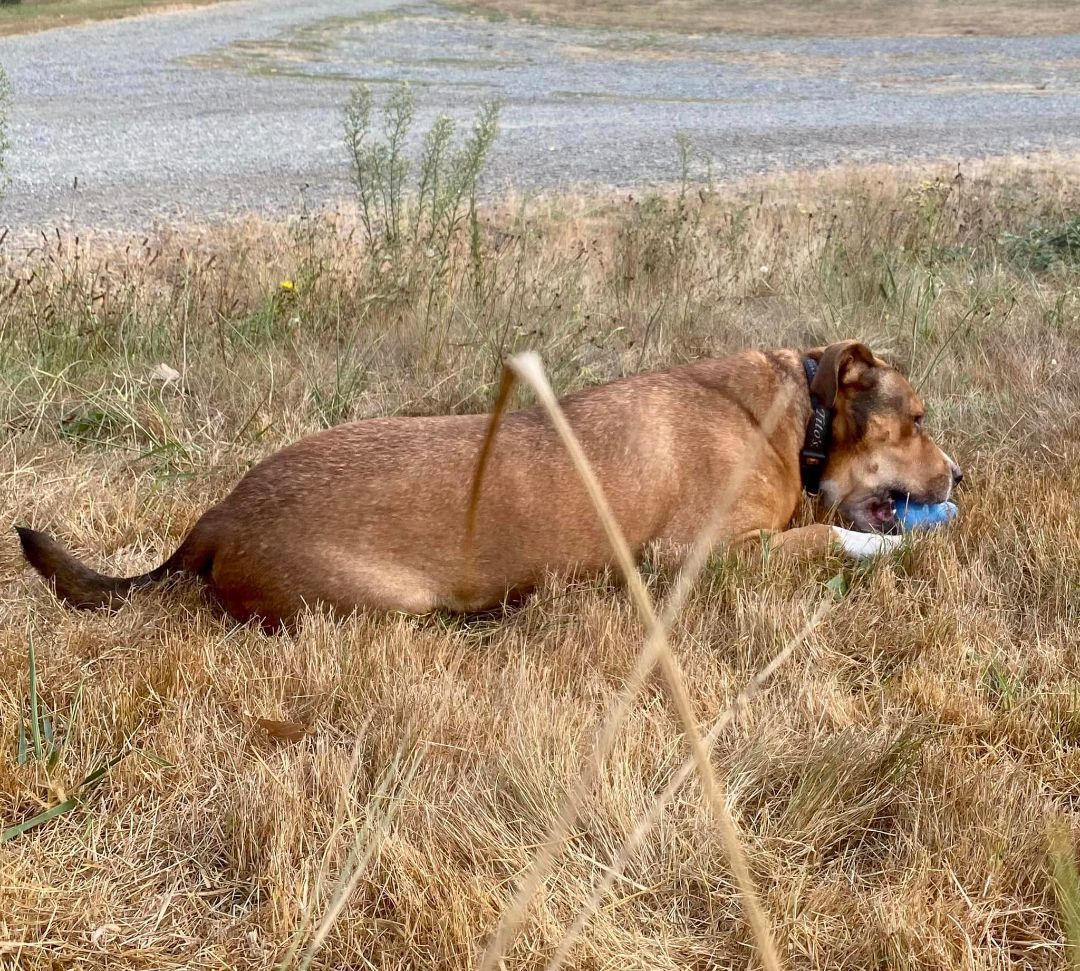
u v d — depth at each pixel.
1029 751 3.31
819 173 12.89
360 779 3.14
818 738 3.29
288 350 6.66
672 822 2.95
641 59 26.03
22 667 3.53
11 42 24.89
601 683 3.64
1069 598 4.14
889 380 4.64
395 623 3.88
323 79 21.09
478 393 6.05
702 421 4.39
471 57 25.41
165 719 3.33
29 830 2.92
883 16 34.25
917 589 4.30
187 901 2.78
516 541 4.07
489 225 9.70
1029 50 27.28
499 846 2.84
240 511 3.93
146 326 6.60
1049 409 5.79
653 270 8.15
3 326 6.29
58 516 4.71
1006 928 2.69
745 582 4.20
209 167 13.31
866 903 2.70
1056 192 11.17
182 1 34.47
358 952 2.57
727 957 2.62
